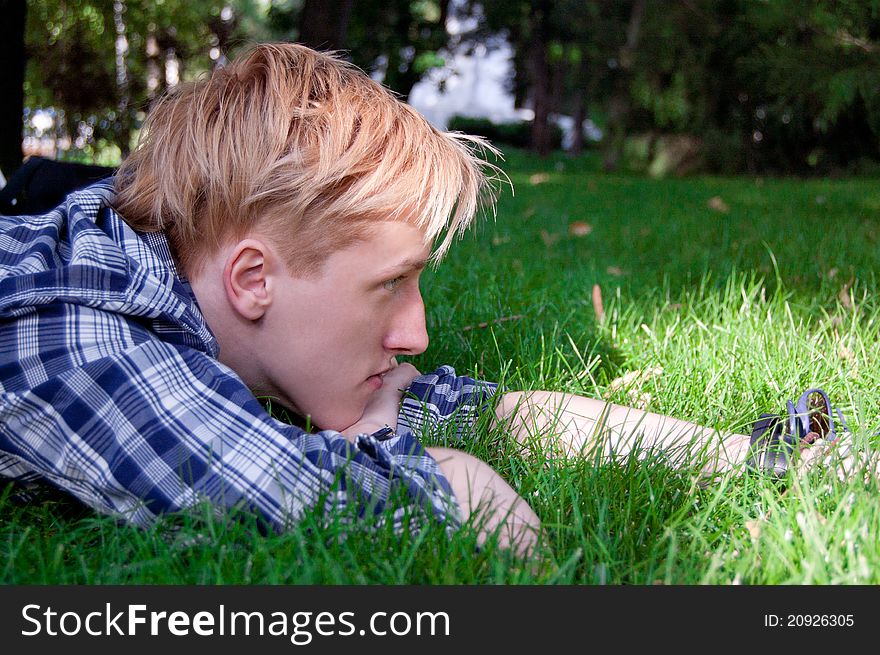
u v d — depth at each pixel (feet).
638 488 4.86
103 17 28.96
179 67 30.32
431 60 61.21
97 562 4.23
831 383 6.97
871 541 4.11
